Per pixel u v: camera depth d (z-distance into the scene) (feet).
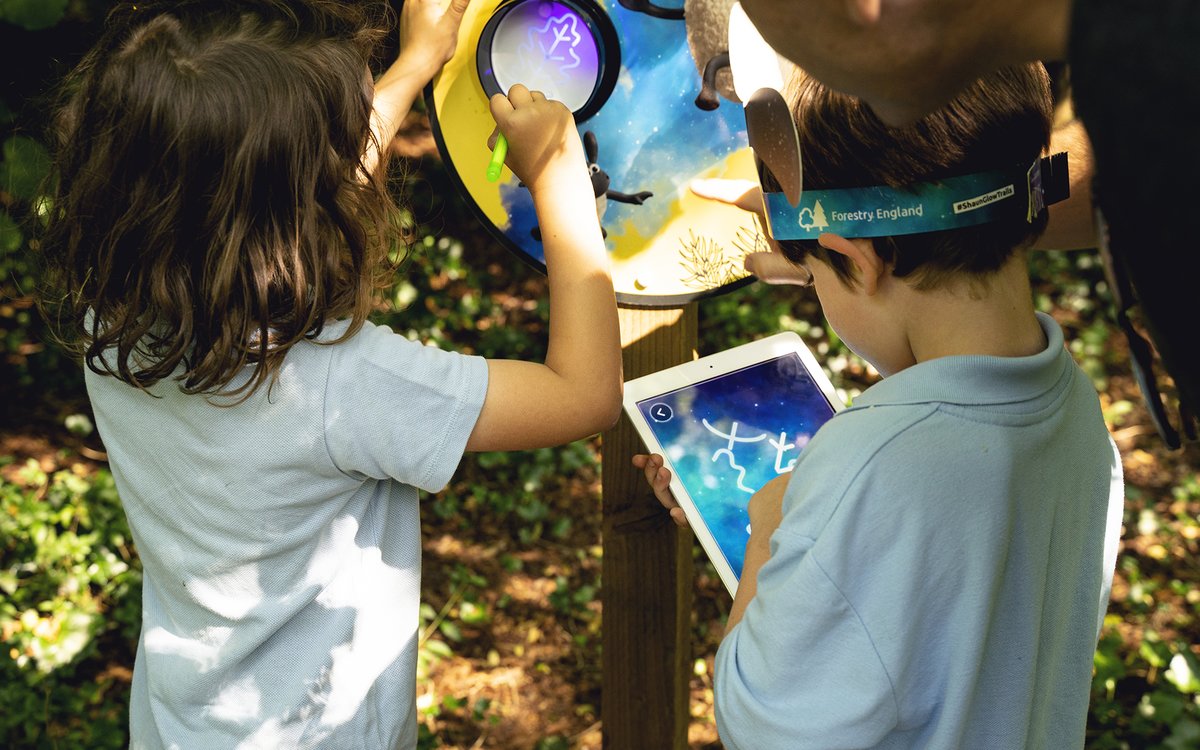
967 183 3.09
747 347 4.71
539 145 4.18
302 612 4.03
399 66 4.36
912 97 2.62
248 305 3.56
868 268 3.22
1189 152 1.97
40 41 11.14
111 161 3.56
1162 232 2.07
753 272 4.49
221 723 4.05
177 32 3.56
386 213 4.17
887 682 2.99
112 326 3.72
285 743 4.04
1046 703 3.47
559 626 10.50
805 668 3.07
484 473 12.27
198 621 4.10
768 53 3.61
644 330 4.88
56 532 10.50
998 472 3.05
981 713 3.28
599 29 4.44
